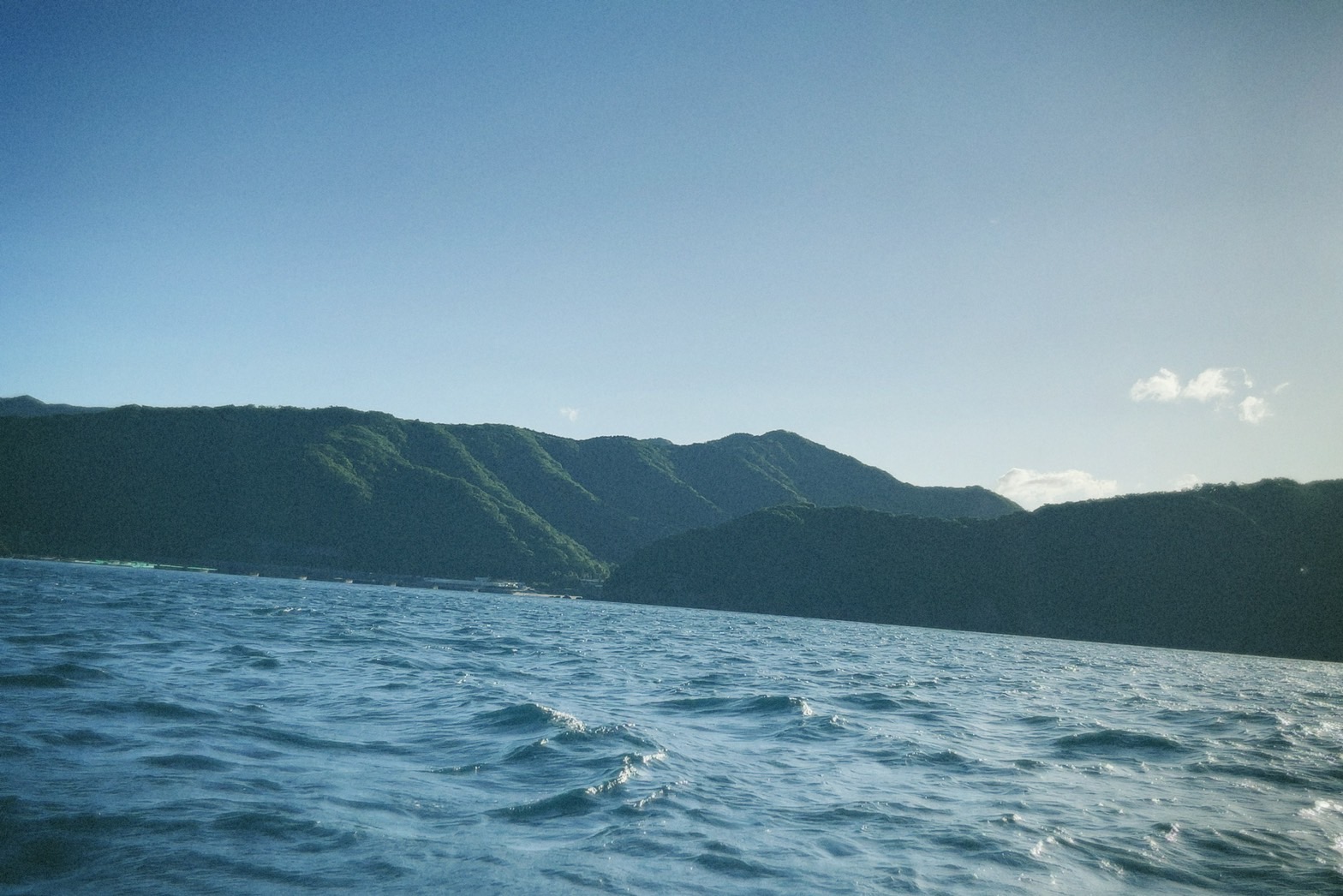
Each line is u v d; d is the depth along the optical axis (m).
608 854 8.66
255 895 7.15
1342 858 9.59
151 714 14.03
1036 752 15.53
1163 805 11.74
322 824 9.01
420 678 21.34
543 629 50.88
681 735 15.44
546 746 13.24
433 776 11.39
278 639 30.34
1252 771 14.27
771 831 9.77
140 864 7.62
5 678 16.16
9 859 7.49
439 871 7.92
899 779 12.83
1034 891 8.26
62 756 10.84
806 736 16.05
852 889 8.05
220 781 10.32
